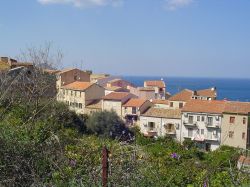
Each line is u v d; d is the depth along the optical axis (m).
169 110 45.22
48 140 5.21
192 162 5.26
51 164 4.64
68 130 7.73
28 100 10.27
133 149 4.92
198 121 43.00
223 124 41.66
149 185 4.12
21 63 20.34
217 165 4.68
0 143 4.66
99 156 5.09
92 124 24.72
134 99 49.78
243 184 3.93
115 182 3.97
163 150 6.88
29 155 4.71
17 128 5.35
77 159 5.11
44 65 17.02
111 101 49.94
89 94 50.94
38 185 4.10
